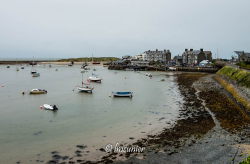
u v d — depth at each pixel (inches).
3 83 2773.1
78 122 1230.3
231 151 845.2
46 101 1731.1
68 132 1080.8
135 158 815.7
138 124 1202.0
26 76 3668.8
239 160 778.2
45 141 973.2
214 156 811.4
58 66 6373.0
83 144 946.7
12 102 1690.5
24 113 1390.3
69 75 3882.9
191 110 1455.5
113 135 1047.0
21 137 1013.8
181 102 1707.7
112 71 4744.1
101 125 1185.4
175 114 1382.9
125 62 5885.8
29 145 932.6
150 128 1136.8
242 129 1066.1
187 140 962.7
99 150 889.5
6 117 1305.4
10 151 877.8
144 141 971.3
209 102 1631.4
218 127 1106.1
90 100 1786.4
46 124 1190.9
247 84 1715.1
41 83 2790.4
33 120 1254.3
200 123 1179.9
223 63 3708.2
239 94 1625.2
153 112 1437.0
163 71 4598.9
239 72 2190.0
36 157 831.7
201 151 853.2
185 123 1193.4
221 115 1294.3
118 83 2832.2
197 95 1932.8
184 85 2586.1
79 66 6392.7
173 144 927.0
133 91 2230.6
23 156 838.5
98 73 4271.7
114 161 796.6
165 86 2566.4
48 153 864.3
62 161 802.2
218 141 939.3
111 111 1461.6
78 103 1674.5
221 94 1881.2
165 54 6338.6
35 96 1930.4
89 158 823.7
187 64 5241.1
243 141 932.0
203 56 5388.8
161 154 840.3
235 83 2001.7
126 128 1141.1
